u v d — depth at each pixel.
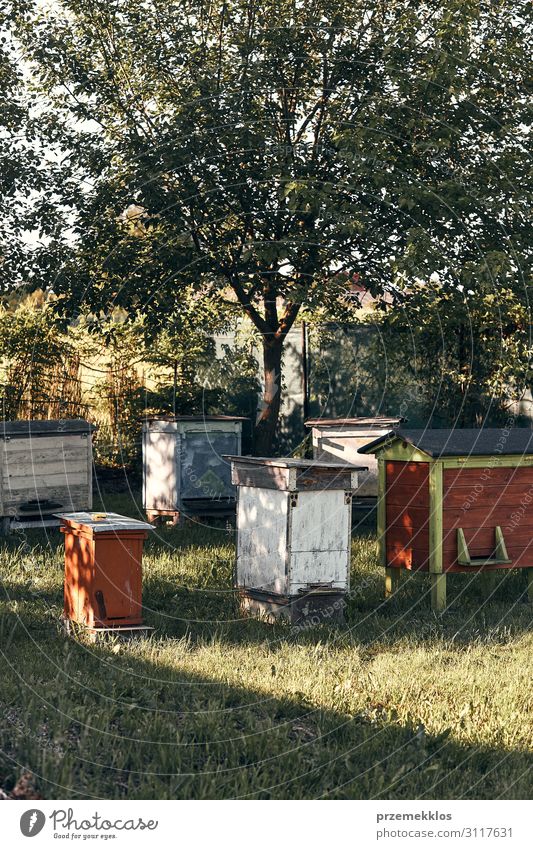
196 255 13.00
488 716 5.68
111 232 13.02
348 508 8.06
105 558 7.16
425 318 13.41
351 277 13.00
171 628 7.54
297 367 17.08
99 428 16.16
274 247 12.20
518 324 13.83
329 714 5.61
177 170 12.43
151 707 5.53
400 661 6.74
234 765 4.86
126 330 15.26
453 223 12.55
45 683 5.82
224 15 12.73
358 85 12.75
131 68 12.85
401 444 8.80
